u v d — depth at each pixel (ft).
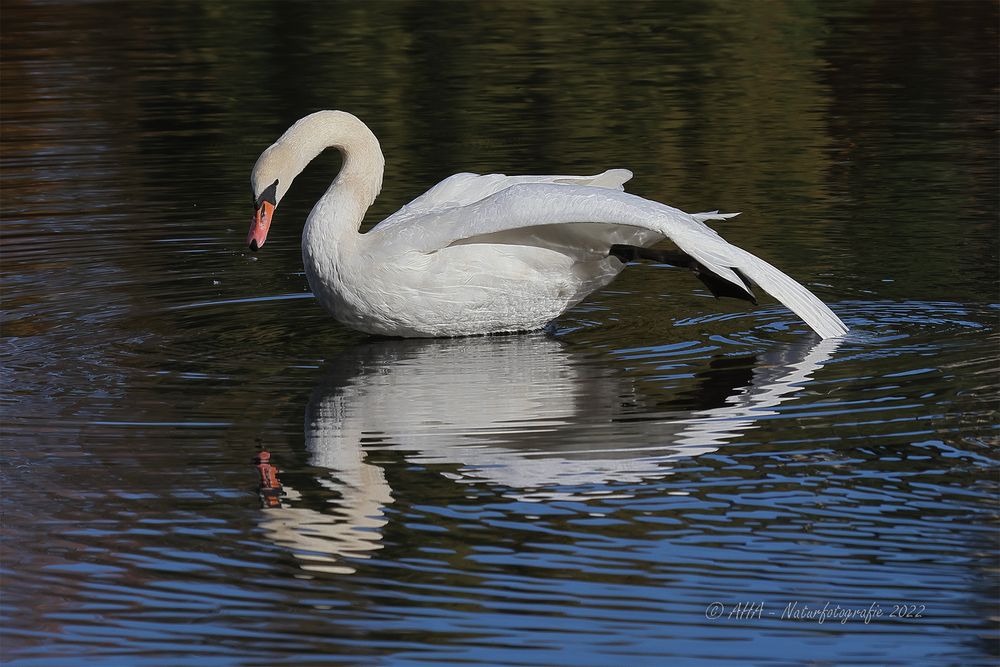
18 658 24.52
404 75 83.66
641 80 81.82
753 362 39.42
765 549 27.43
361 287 41.37
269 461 32.42
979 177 60.85
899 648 24.29
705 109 74.90
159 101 77.87
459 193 43.93
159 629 25.31
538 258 41.73
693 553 27.35
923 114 72.54
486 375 38.73
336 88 80.23
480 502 29.84
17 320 44.83
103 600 26.30
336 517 29.32
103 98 78.64
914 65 83.87
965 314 43.75
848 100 76.02
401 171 63.10
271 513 29.55
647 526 28.50
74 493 30.83
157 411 36.11
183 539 28.53
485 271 41.42
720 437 33.32
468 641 24.56
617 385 37.58
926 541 27.58
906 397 35.86
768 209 57.00
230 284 49.11
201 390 37.91
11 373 39.47
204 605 26.04
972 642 24.35
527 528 28.58
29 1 108.78
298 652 24.47
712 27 96.73
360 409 35.96
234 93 79.46
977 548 27.22
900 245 51.93
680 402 35.96
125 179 63.26
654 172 62.75
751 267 38.63
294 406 36.37
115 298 47.26
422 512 29.43
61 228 55.93
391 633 24.91
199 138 70.08
